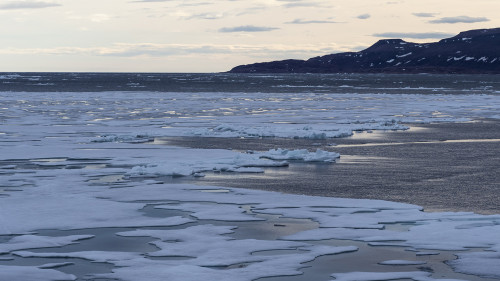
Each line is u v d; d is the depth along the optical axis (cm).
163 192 1429
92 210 1240
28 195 1395
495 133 2889
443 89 9988
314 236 1043
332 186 1519
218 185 1535
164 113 4150
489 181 1584
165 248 976
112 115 3944
